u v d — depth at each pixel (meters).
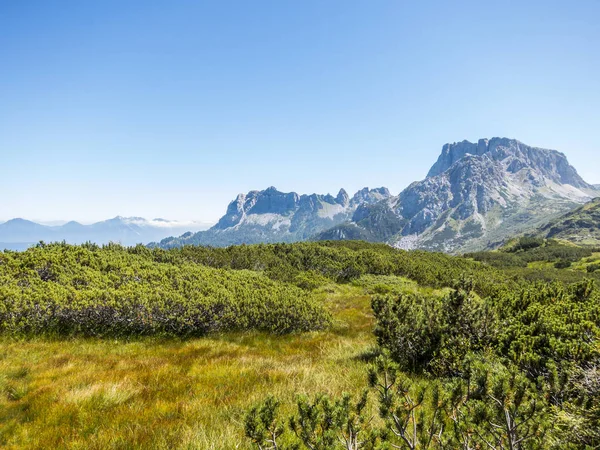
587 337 6.04
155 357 10.15
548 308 8.27
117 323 12.49
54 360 9.41
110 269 16.94
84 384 7.49
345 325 15.57
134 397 6.92
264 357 10.48
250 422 3.35
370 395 6.28
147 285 15.17
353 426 3.38
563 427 3.78
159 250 23.16
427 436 3.50
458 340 7.63
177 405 6.44
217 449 4.70
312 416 3.26
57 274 14.79
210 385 7.63
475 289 21.73
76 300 12.48
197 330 13.44
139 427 5.48
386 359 3.77
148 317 12.66
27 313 11.58
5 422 5.77
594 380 4.27
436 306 9.23
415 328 8.73
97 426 5.58
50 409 6.22
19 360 9.23
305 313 14.97
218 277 18.75
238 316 14.35
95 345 11.23
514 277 36.50
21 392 7.04
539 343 6.31
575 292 9.85
